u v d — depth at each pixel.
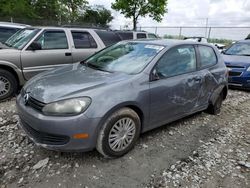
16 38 5.86
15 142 3.28
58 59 5.69
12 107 4.61
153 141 3.56
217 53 4.82
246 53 7.98
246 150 3.49
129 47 3.94
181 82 3.65
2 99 4.96
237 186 2.68
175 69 3.68
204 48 4.44
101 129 2.77
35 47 5.26
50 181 2.57
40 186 2.49
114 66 3.57
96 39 6.51
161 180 2.70
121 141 3.01
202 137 3.83
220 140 3.76
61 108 2.61
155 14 22.48
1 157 2.92
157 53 3.51
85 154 3.08
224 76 4.80
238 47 8.39
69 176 2.66
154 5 22.00
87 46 6.28
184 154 3.27
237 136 3.96
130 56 3.66
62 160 2.93
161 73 3.43
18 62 5.04
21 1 29.50
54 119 2.58
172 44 3.77
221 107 5.48
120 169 2.84
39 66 5.39
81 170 2.77
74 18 33.50
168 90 3.45
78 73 3.38
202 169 2.95
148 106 3.22
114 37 7.07
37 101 2.75
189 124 4.31
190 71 3.95
